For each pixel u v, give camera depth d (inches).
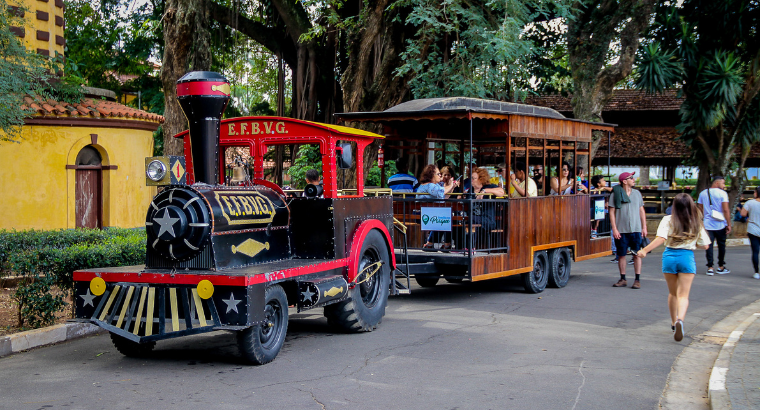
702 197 534.9
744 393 206.5
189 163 308.8
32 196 569.0
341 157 296.2
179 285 238.2
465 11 611.2
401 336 300.5
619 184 461.1
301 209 296.0
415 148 495.5
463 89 618.8
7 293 353.7
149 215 245.4
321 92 836.6
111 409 195.5
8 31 370.3
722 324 337.4
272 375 234.1
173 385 221.3
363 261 320.2
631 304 390.6
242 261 258.2
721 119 775.1
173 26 626.5
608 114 1109.7
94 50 1005.2
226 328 230.4
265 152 308.7
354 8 808.3
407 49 626.8
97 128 602.5
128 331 244.7
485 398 208.7
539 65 917.2
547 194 487.2
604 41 767.7
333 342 288.4
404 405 201.0
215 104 263.7
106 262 319.3
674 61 773.9
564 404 203.9
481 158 514.9
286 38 876.0
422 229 395.9
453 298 412.8
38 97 559.2
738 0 758.5
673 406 206.5
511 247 409.4
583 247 498.9
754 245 505.7
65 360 257.1
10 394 210.7
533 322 333.7
